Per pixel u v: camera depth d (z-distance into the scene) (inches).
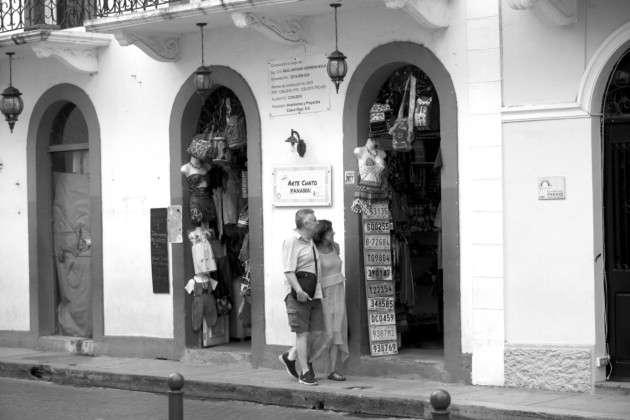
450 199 494.6
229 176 596.7
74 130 669.9
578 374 459.2
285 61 553.6
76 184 667.4
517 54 475.8
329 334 513.3
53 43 614.9
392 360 516.1
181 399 290.4
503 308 479.5
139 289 620.7
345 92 531.5
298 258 503.2
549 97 467.8
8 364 612.7
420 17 482.9
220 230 601.9
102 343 635.5
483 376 485.1
